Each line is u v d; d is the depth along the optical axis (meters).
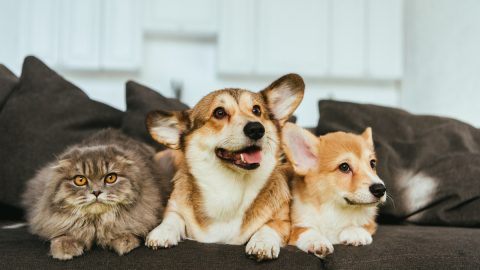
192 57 4.34
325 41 4.15
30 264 1.30
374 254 1.38
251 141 1.51
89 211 1.39
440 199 1.86
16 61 3.90
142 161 1.67
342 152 1.67
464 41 3.18
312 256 1.39
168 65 4.32
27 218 1.68
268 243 1.38
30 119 2.04
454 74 3.34
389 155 2.00
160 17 4.02
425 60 3.91
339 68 4.18
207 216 1.61
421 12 4.02
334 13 4.15
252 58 4.09
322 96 4.41
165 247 1.39
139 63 3.97
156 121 1.66
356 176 1.62
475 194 1.80
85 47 3.92
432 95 3.74
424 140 2.06
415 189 1.92
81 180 1.40
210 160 1.61
